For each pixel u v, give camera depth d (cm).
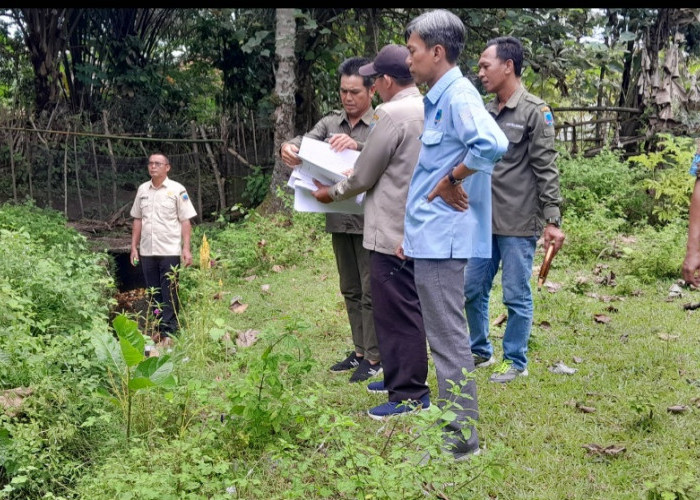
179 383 411
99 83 1797
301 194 434
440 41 328
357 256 472
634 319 588
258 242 911
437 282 333
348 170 419
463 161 311
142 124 1844
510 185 445
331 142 431
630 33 1182
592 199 979
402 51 403
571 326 577
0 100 1755
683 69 1216
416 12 1284
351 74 475
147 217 675
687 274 294
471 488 319
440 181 323
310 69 1523
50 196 1430
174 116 1928
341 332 595
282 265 894
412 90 408
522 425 392
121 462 328
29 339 397
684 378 455
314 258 911
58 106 1684
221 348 527
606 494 320
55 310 514
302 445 371
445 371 338
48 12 1728
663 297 657
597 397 430
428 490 296
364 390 452
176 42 1944
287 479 339
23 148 1495
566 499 318
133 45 1834
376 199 392
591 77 1473
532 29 1227
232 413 367
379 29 1367
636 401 386
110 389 414
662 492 296
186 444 323
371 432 384
